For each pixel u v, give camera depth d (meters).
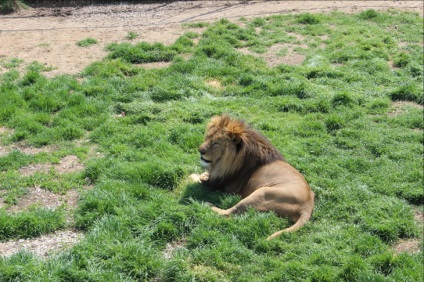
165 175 10.21
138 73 14.97
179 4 20.80
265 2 21.27
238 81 15.01
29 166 10.78
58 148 11.55
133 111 12.97
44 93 13.39
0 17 18.69
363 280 7.95
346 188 10.38
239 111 13.36
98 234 8.41
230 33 17.67
